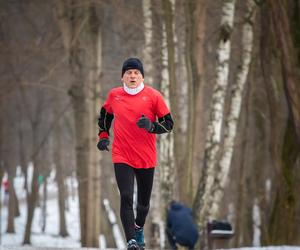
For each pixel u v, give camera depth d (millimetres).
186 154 51969
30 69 86062
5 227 143500
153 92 18516
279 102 49625
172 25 51031
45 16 81688
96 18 59438
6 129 118500
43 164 145625
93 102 59625
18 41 78875
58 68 71062
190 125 52406
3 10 82000
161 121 18453
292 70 39625
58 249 25234
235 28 60156
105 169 93750
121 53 77688
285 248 30906
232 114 51531
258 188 77562
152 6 53969
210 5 55250
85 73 59625
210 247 38406
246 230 79938
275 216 44469
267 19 44875
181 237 37375
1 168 107938
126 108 18406
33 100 121875
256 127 77625
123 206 18156
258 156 78125
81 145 59500
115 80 79688
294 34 40719
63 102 111438
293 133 44188
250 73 64562
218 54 49250
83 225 59125
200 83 52406
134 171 18922
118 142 18578
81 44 59438
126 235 18031
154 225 54875
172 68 51219
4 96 85688
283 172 44375
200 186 49500
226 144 51219
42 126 146750
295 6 41188
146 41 53438
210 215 49344
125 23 68125
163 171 52312
